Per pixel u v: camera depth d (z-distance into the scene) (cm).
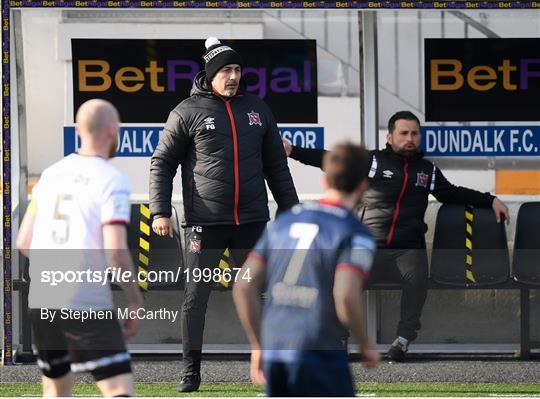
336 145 1733
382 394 2528
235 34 3103
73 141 3077
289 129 3128
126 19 3080
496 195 3159
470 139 3150
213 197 2609
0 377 2719
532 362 2984
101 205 1855
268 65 3112
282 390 1681
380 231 2959
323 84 3123
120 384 1856
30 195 3056
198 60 3098
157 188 2603
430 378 2744
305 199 3119
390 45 3128
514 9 2886
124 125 3088
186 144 2620
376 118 3133
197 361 2573
